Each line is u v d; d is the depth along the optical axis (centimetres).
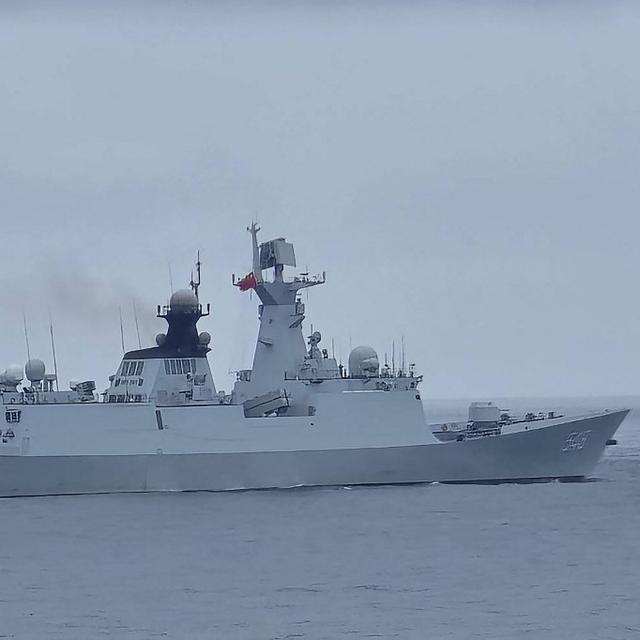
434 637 17250
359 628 17700
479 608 18762
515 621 18025
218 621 18112
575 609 18688
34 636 17462
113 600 19400
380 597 19462
